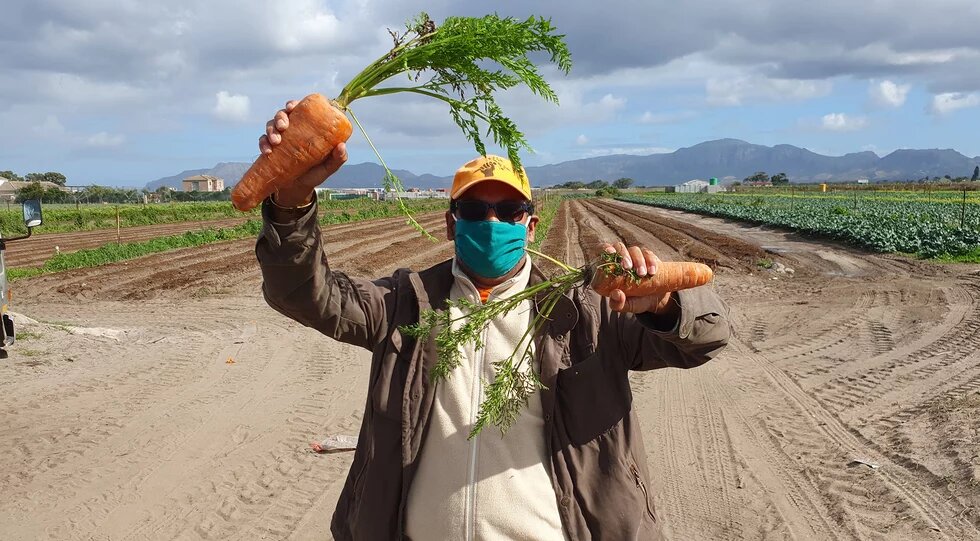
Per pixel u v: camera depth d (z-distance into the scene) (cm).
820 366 920
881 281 1667
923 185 12069
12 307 1474
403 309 241
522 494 224
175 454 634
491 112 214
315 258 215
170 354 1023
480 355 238
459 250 247
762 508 531
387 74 216
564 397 231
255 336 1151
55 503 538
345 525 247
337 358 994
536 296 241
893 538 482
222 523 509
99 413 746
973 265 1900
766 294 1526
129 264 2188
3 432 685
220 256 2405
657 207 7525
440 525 226
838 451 634
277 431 694
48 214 4784
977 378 834
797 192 11844
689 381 862
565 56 209
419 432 232
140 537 489
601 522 226
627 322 238
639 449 240
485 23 209
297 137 202
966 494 528
